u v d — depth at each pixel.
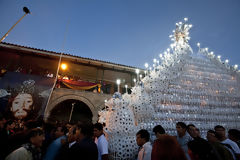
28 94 11.06
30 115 10.54
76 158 2.17
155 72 7.01
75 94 12.78
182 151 1.37
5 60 13.31
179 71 7.34
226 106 7.21
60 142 3.22
